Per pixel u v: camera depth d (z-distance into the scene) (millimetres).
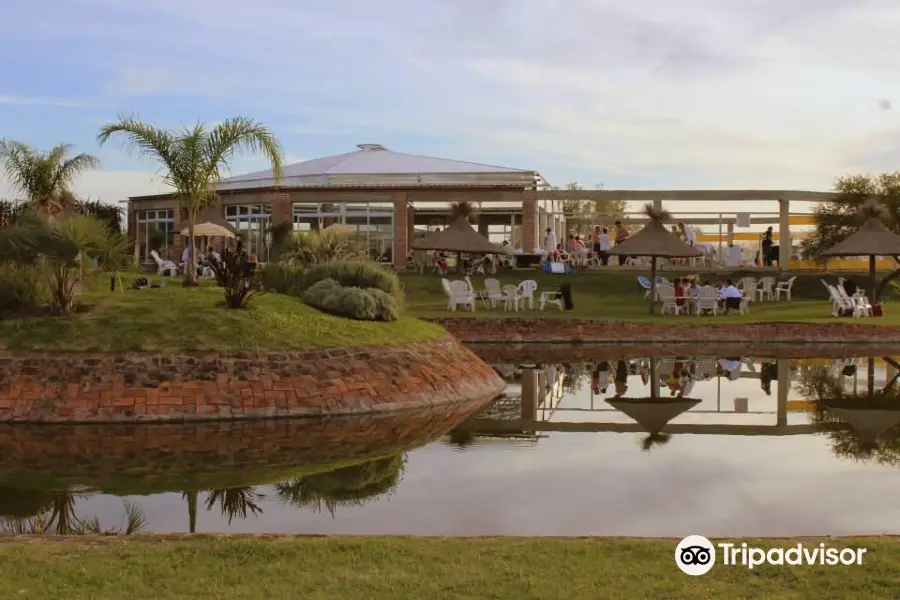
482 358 26562
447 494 10938
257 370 16406
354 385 16906
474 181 44094
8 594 6117
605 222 54156
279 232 42781
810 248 47531
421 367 18391
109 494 10836
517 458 13172
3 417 14883
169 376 15867
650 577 6551
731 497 10875
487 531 9305
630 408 18094
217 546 7188
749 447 14188
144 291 19891
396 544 7293
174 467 12273
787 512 10164
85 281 19312
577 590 6262
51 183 33125
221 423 15297
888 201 44906
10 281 17781
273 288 24734
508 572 6621
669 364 25375
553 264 41719
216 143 22984
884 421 16719
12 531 9250
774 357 27062
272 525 9523
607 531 9312
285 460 12789
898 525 9641
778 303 38781
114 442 13742
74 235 17734
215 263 18812
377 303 20078
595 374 23219
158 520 9711
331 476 11875
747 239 54719
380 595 6141
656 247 34625
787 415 17391
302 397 16234
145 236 49375
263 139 23281
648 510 10219
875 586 6344
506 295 35125
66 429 14586
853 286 37875
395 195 43781
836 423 16547
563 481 11664
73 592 6168
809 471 12406
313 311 19438
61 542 7371
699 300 34594
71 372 15625
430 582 6391
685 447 14188
